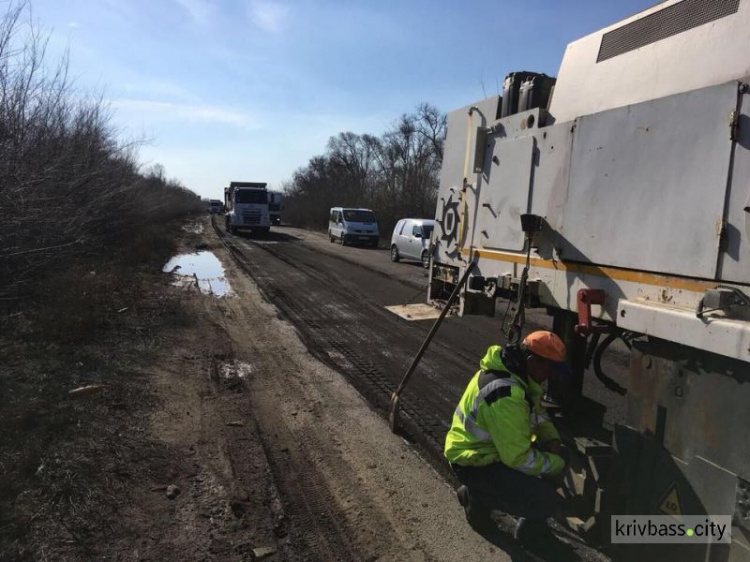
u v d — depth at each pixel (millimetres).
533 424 3252
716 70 2582
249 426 5016
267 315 10281
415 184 40344
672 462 2521
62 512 3387
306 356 7523
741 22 2508
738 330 2117
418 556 3193
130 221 19328
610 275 2977
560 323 3756
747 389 2174
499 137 4254
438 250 5387
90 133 12398
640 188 2771
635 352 2770
